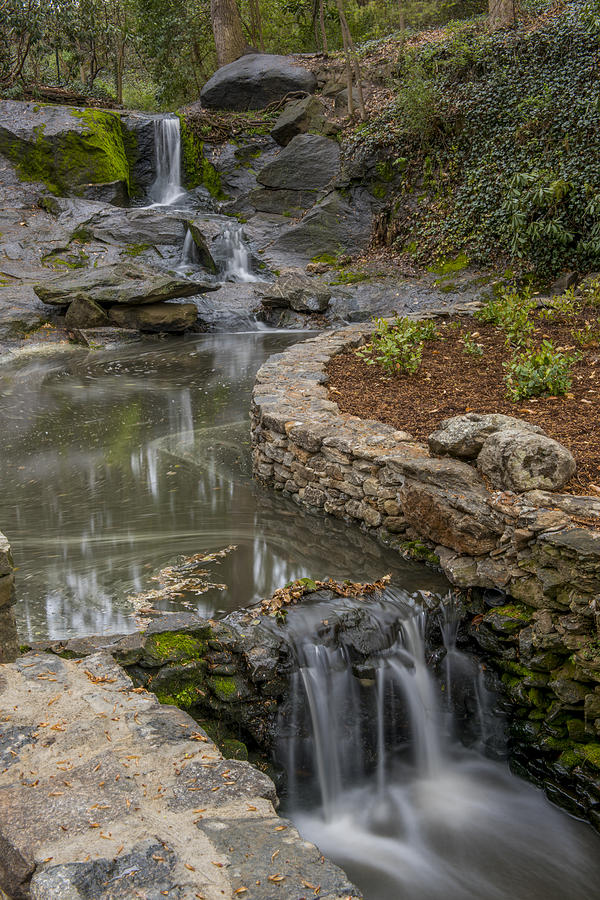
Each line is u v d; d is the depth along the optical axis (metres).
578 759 4.00
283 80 20.44
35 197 17.31
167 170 19.58
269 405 6.57
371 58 20.36
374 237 16.22
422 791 4.28
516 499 4.42
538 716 4.20
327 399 6.83
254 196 18.28
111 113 19.03
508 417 5.04
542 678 4.18
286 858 1.97
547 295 13.28
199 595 4.69
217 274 15.79
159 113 20.33
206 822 2.11
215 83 21.03
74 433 8.09
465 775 4.39
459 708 4.56
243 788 2.28
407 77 17.62
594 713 3.96
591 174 13.46
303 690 4.13
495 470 4.64
